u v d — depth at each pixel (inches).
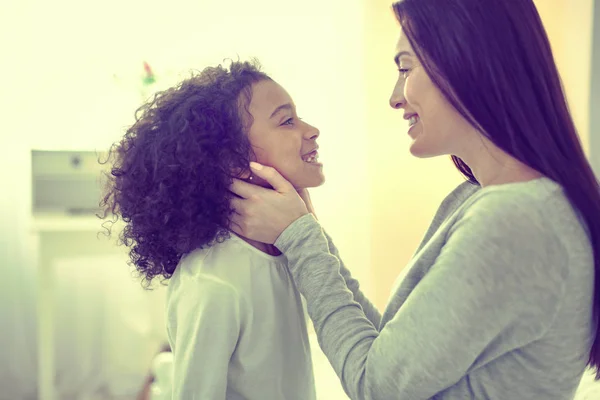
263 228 31.2
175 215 31.7
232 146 31.6
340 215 96.7
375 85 94.6
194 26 91.3
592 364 27.8
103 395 89.4
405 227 95.2
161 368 70.7
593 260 25.6
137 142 33.2
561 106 26.4
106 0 88.5
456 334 23.7
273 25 93.4
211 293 30.2
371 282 97.1
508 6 25.4
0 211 85.7
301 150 33.6
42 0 86.7
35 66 87.0
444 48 25.6
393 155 94.9
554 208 24.3
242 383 31.6
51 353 77.5
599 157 68.1
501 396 25.7
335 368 27.9
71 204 86.1
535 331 24.2
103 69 88.8
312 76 94.7
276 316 32.3
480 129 25.9
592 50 68.2
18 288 86.2
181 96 33.3
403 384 24.7
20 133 86.6
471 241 24.0
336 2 94.4
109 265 90.7
